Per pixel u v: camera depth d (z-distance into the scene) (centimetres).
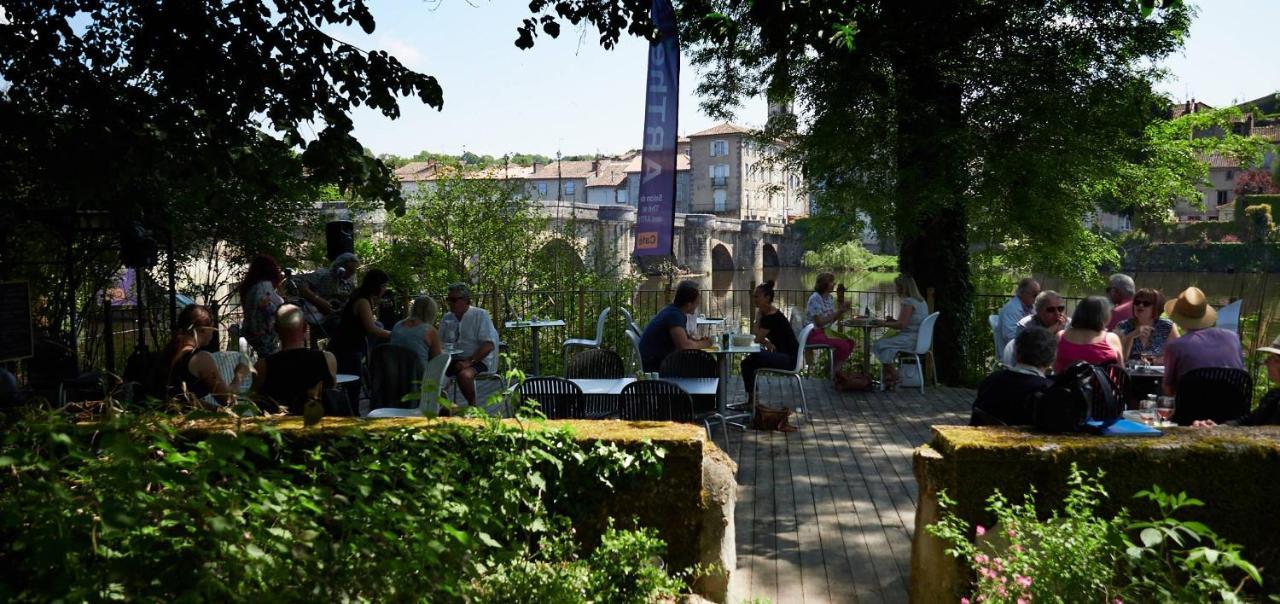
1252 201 6197
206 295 1398
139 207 921
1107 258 1667
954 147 1161
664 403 662
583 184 9512
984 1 1179
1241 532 363
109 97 827
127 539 237
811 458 770
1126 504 366
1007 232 1382
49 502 238
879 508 619
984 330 1341
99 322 1238
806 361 1277
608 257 1828
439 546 267
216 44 818
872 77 1178
